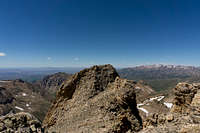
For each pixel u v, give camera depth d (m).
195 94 20.31
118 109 22.86
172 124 15.60
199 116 16.02
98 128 20.86
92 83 28.36
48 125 26.16
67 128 23.11
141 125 22.03
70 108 26.50
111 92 25.97
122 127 21.02
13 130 15.97
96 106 24.11
